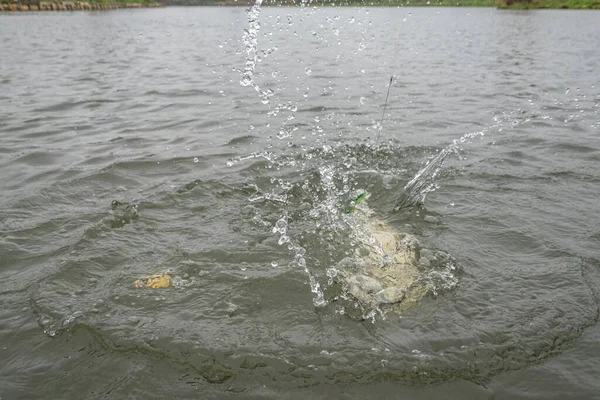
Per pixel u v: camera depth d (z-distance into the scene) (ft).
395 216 13.19
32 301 9.43
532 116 23.21
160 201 13.80
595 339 8.32
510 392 7.35
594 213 12.90
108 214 12.94
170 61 42.32
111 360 8.03
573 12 103.09
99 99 27.43
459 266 10.68
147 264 10.79
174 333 8.63
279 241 11.82
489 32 64.28
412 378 7.68
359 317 9.14
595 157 17.07
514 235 11.87
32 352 8.20
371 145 18.65
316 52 45.85
